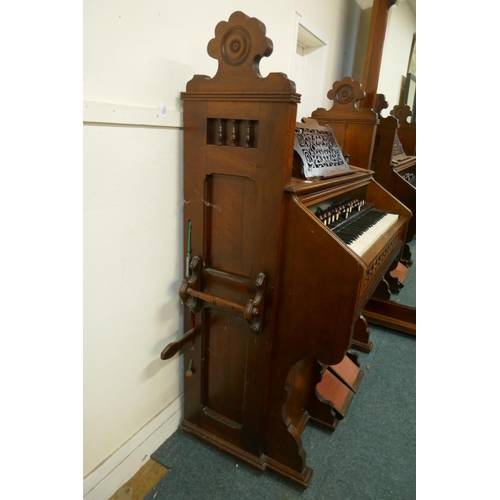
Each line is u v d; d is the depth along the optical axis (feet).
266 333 3.92
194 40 3.92
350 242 4.44
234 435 4.61
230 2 4.44
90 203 3.17
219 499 4.13
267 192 3.47
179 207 4.19
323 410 5.24
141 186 3.62
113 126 3.19
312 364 5.08
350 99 6.31
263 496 4.20
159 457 4.61
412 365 6.84
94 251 3.31
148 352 4.23
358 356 6.92
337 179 4.46
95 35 2.89
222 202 3.83
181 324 4.67
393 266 7.80
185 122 3.76
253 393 4.26
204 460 4.60
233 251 3.91
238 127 3.51
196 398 4.77
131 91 3.31
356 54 9.84
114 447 4.07
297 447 4.24
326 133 5.27
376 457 4.83
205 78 3.52
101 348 3.62
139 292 3.91
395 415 5.59
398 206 6.55
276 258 3.61
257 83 3.22
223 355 4.40
